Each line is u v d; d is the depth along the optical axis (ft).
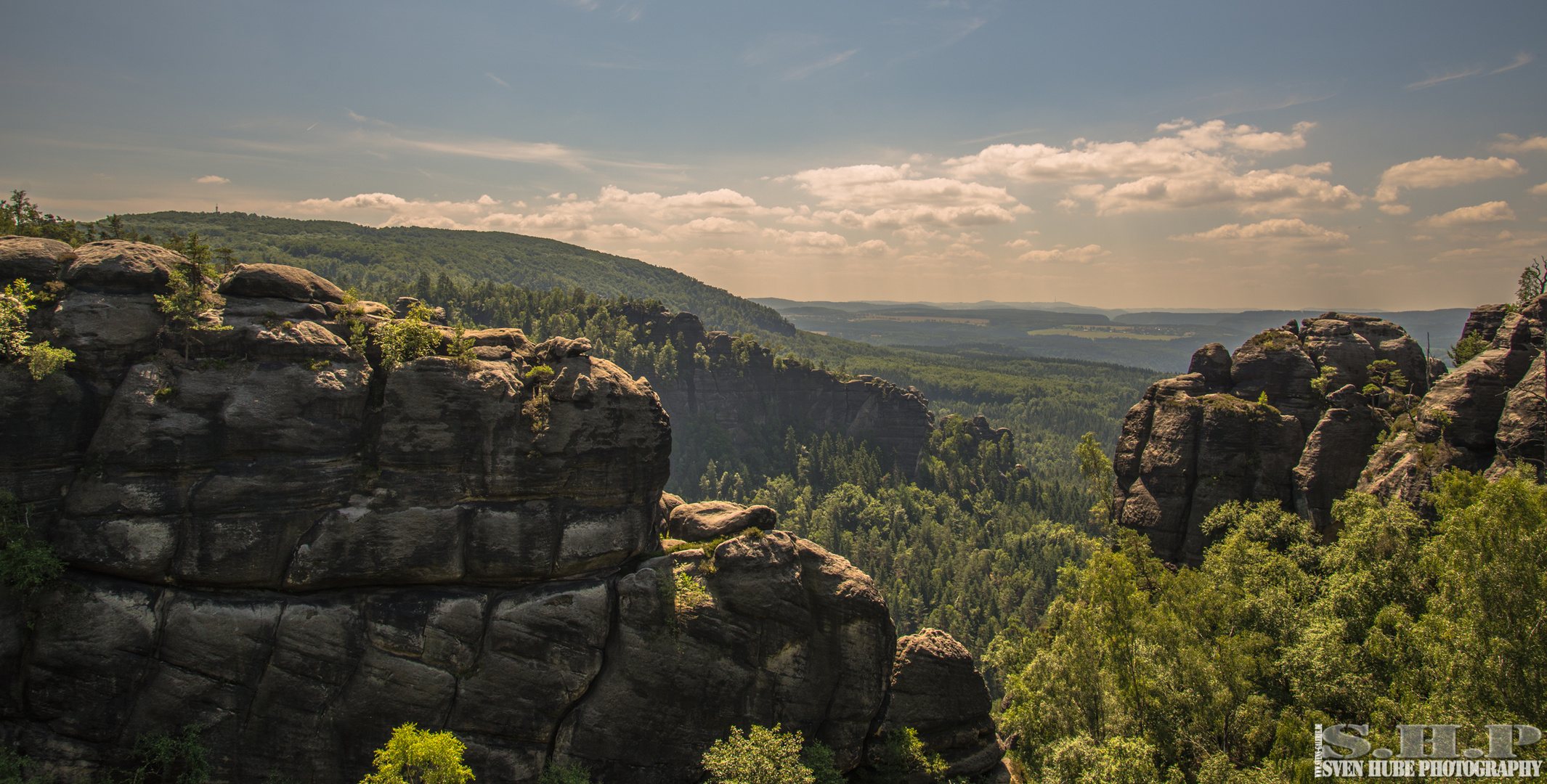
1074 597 225.15
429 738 100.94
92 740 107.04
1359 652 139.54
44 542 107.04
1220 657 144.66
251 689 112.27
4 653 104.42
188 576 111.55
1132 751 129.90
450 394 123.65
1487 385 169.89
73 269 116.57
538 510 126.93
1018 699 206.18
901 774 139.44
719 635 131.23
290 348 119.24
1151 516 226.17
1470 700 113.50
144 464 110.73
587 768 122.72
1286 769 121.80
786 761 122.42
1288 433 217.15
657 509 147.02
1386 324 254.68
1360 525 161.79
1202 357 252.01
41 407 108.17
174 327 118.21
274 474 115.34
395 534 118.93
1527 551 112.47
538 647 122.52
